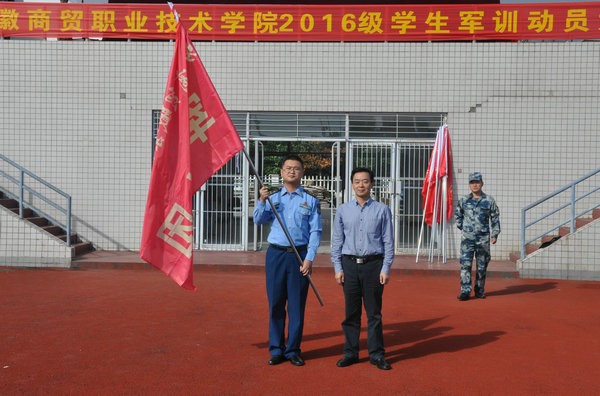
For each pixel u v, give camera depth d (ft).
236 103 37.63
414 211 37.96
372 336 15.47
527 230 36.19
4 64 37.58
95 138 37.70
